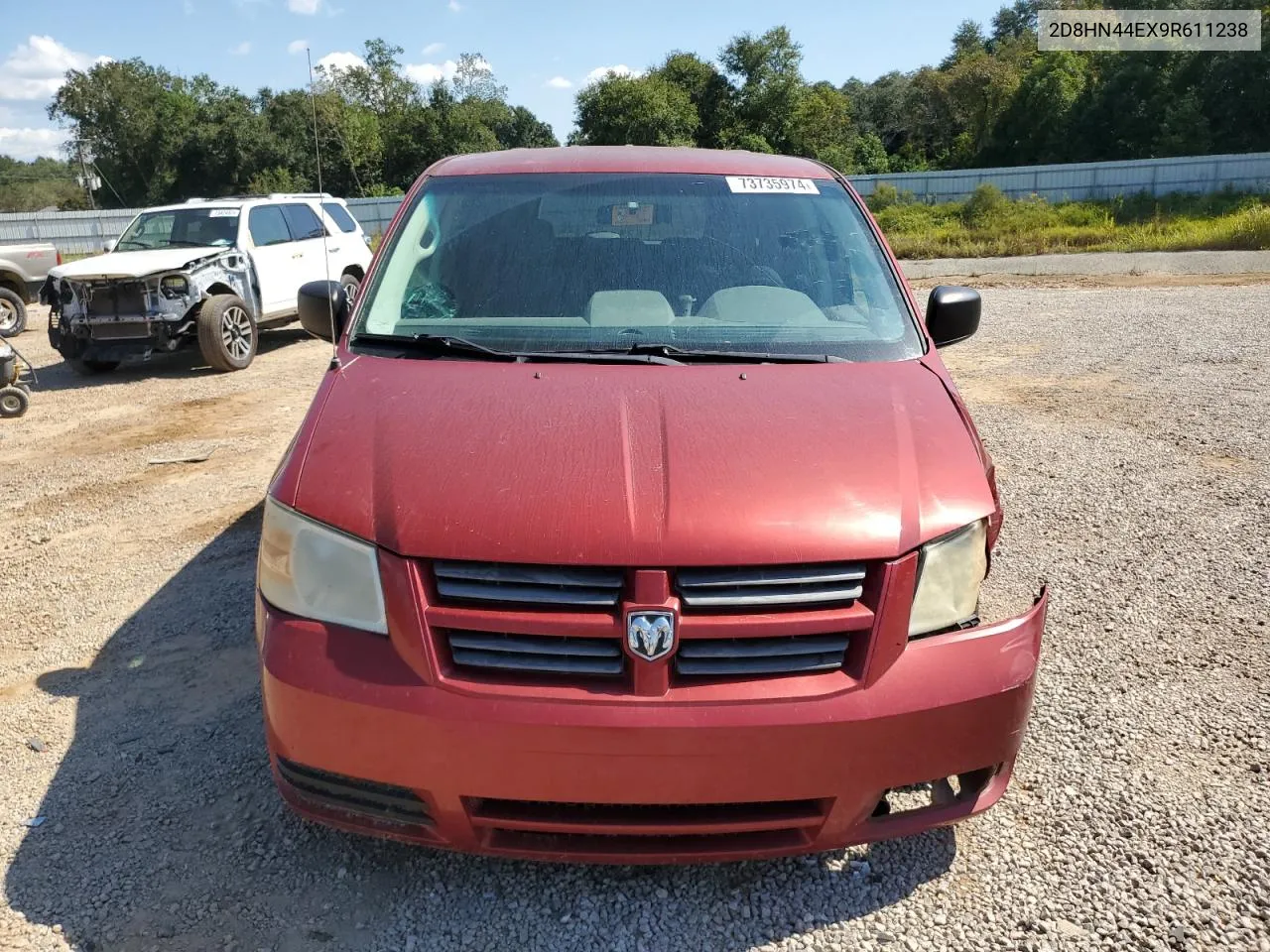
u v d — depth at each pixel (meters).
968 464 2.44
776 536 2.12
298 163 54.22
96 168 60.56
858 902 2.42
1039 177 37.28
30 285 14.27
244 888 2.48
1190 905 2.38
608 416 2.47
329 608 2.21
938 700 2.12
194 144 57.91
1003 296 14.90
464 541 2.12
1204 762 2.95
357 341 3.03
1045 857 2.56
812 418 2.49
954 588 2.25
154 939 2.32
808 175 3.69
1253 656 3.58
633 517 2.14
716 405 2.53
